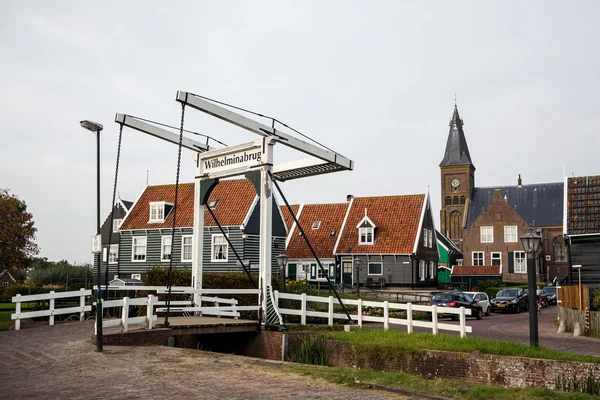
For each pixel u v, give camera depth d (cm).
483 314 3127
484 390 957
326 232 4988
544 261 6688
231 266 3803
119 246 4281
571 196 3269
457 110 8831
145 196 4444
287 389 885
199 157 1852
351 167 1784
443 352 1257
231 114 1580
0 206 5050
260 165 1656
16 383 929
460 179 8525
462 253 6619
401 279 4572
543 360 1138
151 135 1725
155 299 1490
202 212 1838
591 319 1905
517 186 7431
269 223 1672
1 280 5438
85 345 1345
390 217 4844
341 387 911
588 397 952
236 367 1077
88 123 1312
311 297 1803
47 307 2686
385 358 1339
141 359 1161
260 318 1656
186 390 868
